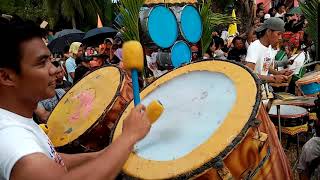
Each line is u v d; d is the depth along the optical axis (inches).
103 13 619.5
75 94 103.7
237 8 387.2
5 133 42.9
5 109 45.3
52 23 619.2
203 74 75.4
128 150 43.3
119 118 77.3
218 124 61.9
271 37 151.1
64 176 40.9
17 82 45.1
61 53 290.8
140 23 125.6
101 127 89.7
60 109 102.2
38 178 40.2
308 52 221.5
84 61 176.4
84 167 41.4
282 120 142.1
